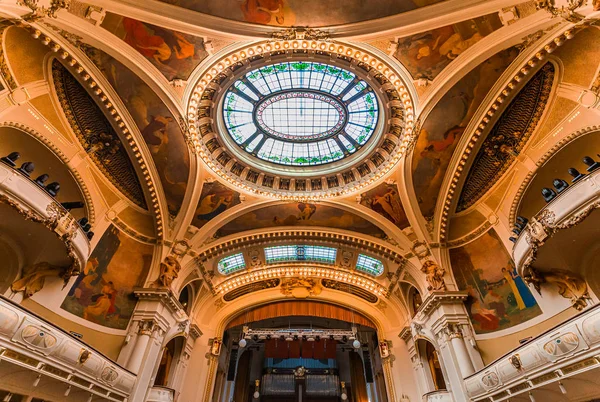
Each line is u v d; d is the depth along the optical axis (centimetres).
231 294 1969
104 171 1300
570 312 1023
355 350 2805
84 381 936
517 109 1154
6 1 743
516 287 1249
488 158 1305
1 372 751
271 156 1748
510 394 978
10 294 950
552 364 832
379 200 1612
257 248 1828
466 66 1084
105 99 1125
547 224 905
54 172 1163
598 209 866
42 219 863
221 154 1579
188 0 980
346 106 1555
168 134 1319
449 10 961
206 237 1631
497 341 1222
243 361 2816
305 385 3064
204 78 1217
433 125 1292
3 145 996
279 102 1580
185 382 1638
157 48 1084
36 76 992
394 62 1163
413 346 1691
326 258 1944
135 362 1193
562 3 812
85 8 912
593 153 1040
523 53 1011
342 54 1163
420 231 1547
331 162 1736
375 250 1706
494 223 1356
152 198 1434
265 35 1089
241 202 1648
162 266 1435
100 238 1299
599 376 776
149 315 1314
